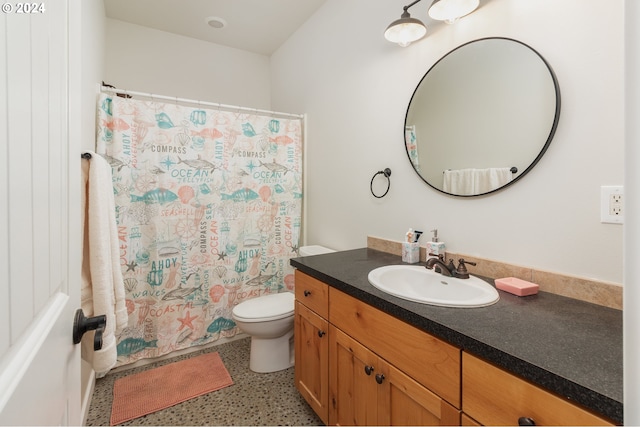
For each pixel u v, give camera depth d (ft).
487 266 4.20
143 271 6.71
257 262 8.10
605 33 3.12
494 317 2.87
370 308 3.59
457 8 4.16
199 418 5.11
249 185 7.89
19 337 1.22
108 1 7.57
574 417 1.87
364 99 6.38
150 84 8.87
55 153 1.72
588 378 1.90
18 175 1.20
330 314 4.36
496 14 4.06
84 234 3.84
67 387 2.02
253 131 7.89
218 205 7.45
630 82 0.97
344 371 4.09
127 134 6.36
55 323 1.69
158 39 8.96
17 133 1.19
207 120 7.24
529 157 3.74
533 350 2.25
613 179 3.10
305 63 8.51
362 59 6.39
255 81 10.57
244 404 5.45
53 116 1.67
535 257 3.74
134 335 6.61
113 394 5.68
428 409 2.84
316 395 4.77
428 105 4.97
